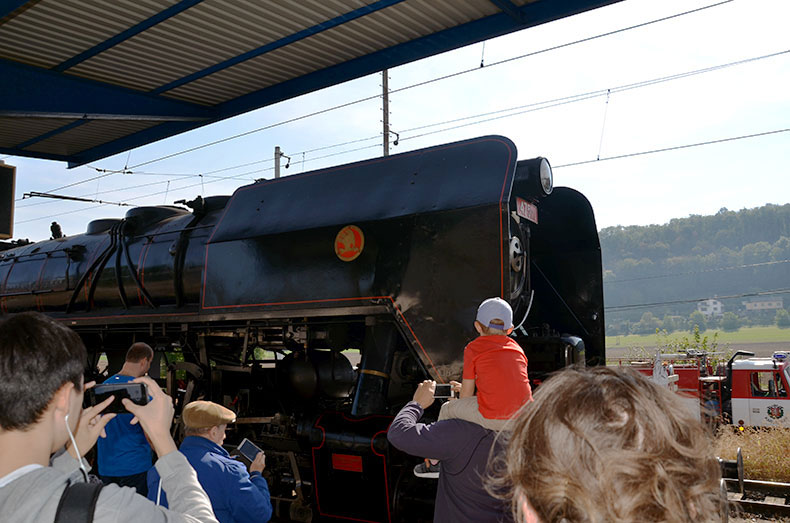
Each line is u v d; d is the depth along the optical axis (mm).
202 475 2979
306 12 6535
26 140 10578
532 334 7316
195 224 8062
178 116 9156
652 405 846
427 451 2543
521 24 6332
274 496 6637
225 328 7270
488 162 5367
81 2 6289
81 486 1209
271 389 7176
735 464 7238
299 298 6074
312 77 8172
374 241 5633
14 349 1246
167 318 7875
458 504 2506
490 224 5027
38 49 7316
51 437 1294
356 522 5777
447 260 5191
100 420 1639
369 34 7020
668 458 802
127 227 9094
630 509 771
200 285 7727
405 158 5969
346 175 6297
